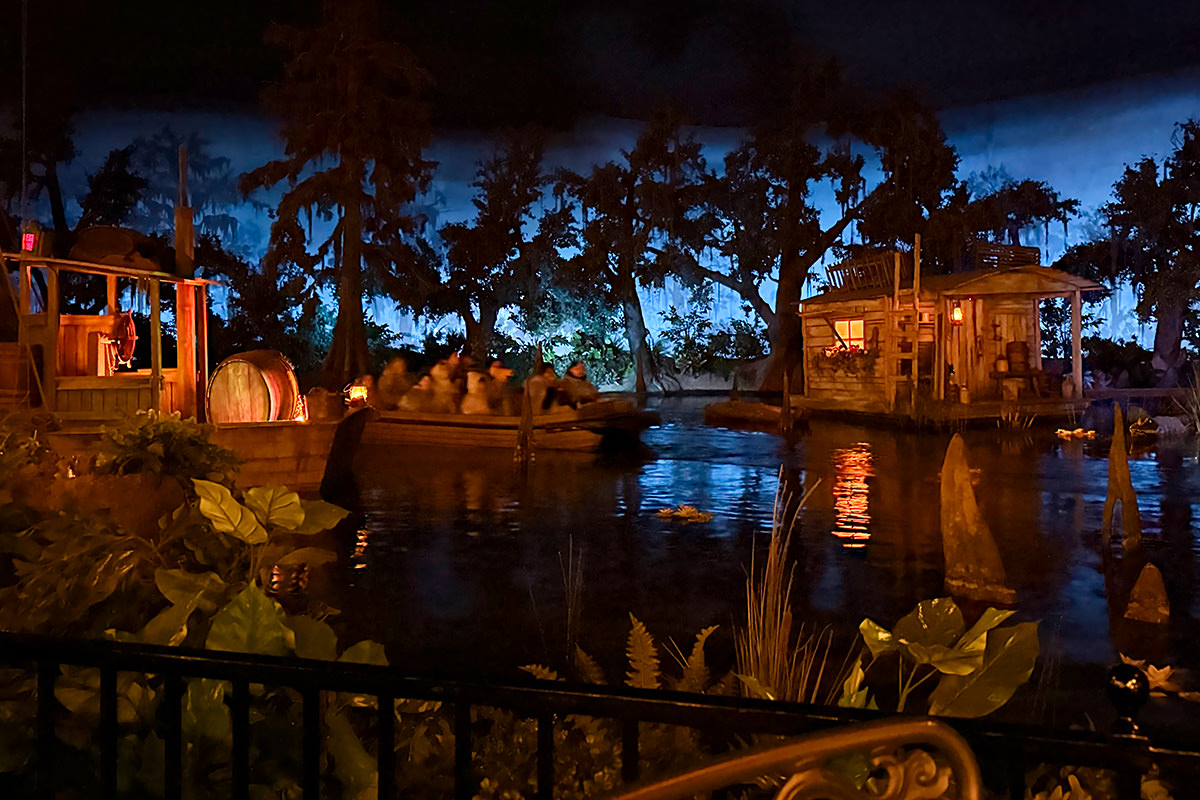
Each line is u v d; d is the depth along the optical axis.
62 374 11.80
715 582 8.30
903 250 37.53
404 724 2.97
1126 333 46.47
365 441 20.12
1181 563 9.07
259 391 13.09
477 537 10.30
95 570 2.92
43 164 34.97
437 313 40.25
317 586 8.07
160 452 5.82
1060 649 6.49
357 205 34.53
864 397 26.80
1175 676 5.93
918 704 5.25
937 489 13.77
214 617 2.58
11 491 3.72
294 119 35.09
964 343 25.58
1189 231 35.09
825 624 7.02
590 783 2.85
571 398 20.72
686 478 15.18
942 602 2.73
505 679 1.78
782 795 1.49
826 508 12.23
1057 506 12.33
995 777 2.77
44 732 2.01
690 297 45.72
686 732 2.98
